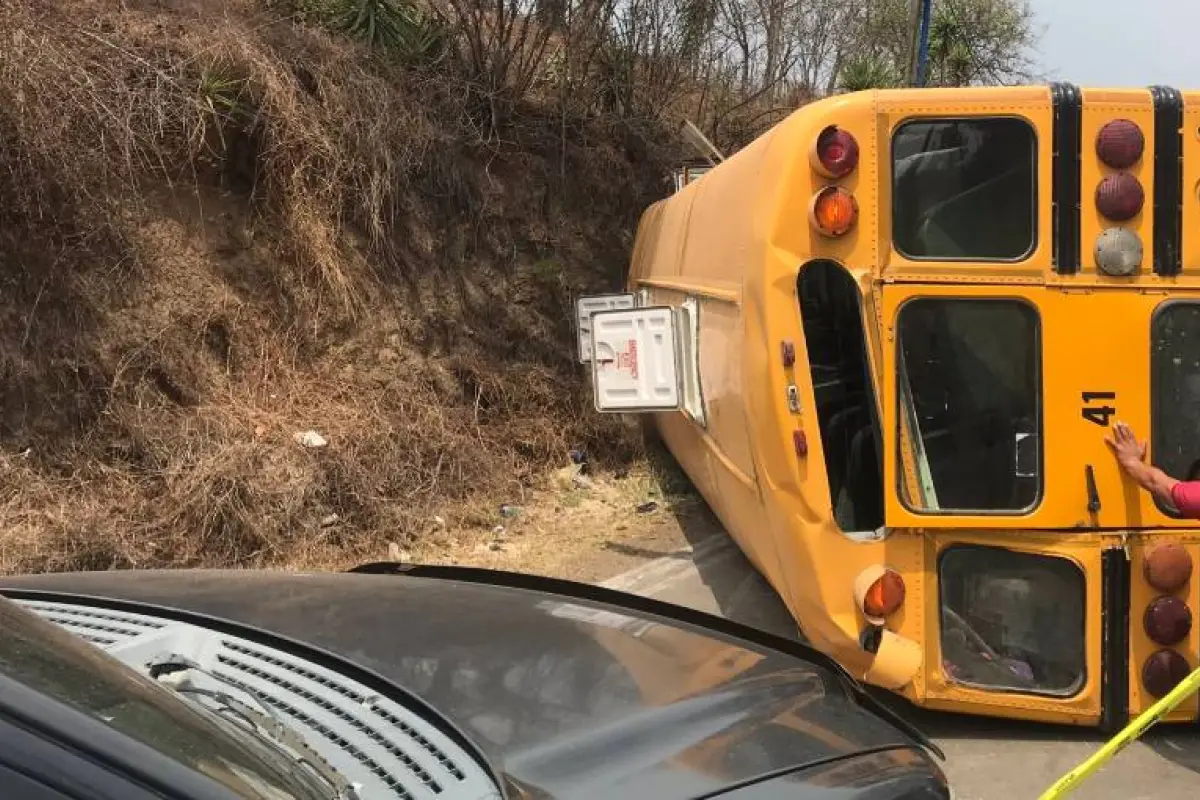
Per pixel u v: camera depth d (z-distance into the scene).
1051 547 3.74
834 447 4.36
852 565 3.87
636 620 2.72
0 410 5.96
